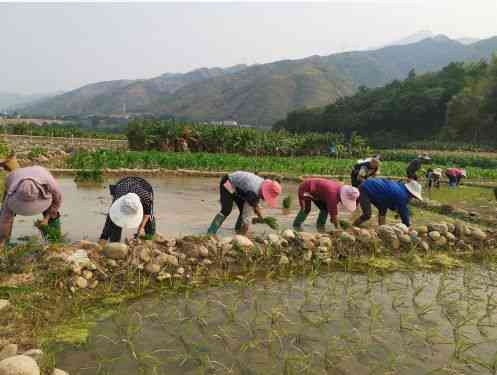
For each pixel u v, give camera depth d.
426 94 96.25
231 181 7.69
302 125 115.94
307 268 7.05
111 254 5.96
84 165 16.83
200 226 8.66
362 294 6.06
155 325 4.71
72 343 4.23
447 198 16.44
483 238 9.12
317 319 5.11
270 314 5.15
